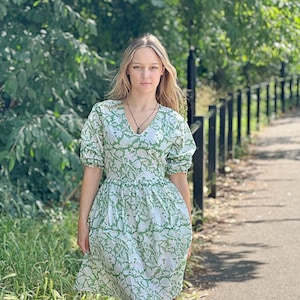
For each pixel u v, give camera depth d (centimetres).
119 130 423
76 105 902
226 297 583
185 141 436
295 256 689
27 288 522
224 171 1117
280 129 1681
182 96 455
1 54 770
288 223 822
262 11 980
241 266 661
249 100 1473
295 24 1025
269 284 611
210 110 959
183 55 1068
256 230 793
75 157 759
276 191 1009
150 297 415
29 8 835
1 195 727
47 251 611
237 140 1335
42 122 739
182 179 438
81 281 434
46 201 832
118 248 416
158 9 1020
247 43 1025
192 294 582
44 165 833
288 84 2300
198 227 793
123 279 414
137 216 419
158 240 418
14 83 738
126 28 1028
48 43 776
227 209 898
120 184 423
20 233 643
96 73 819
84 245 429
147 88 425
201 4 1006
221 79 2006
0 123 772
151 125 425
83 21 797
